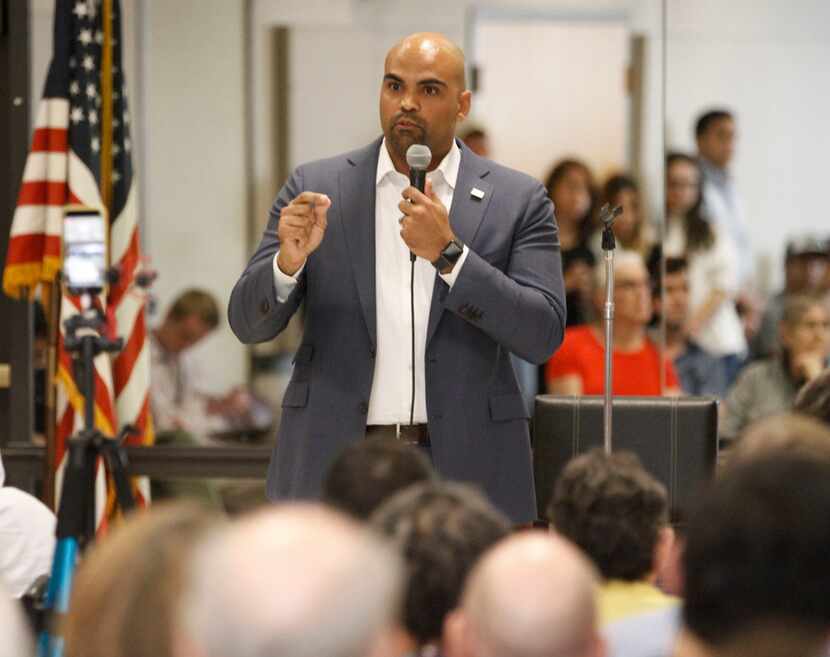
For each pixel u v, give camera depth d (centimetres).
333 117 1483
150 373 1435
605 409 886
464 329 770
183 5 1464
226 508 1302
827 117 1523
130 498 865
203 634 313
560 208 1485
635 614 534
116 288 1255
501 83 1488
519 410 781
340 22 1473
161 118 1470
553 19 1486
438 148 778
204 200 1477
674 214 1492
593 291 1458
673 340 1466
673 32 1502
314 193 755
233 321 782
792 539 354
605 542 569
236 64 1473
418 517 468
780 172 1519
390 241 782
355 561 314
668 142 1503
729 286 1491
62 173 1230
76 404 1206
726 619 359
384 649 317
